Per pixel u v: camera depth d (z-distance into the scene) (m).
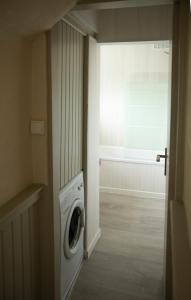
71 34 2.42
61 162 2.34
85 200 2.97
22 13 1.35
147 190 4.91
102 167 5.04
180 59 2.03
